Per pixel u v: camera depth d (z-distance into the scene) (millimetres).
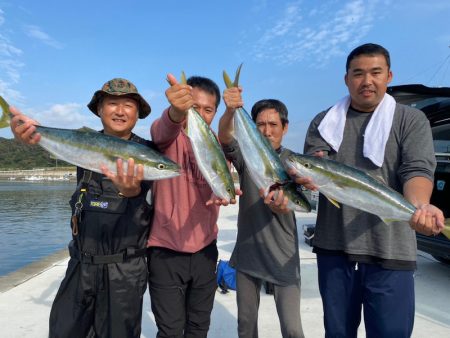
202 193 1395
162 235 1341
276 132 1552
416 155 1166
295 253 1444
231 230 4539
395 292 1170
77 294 1194
